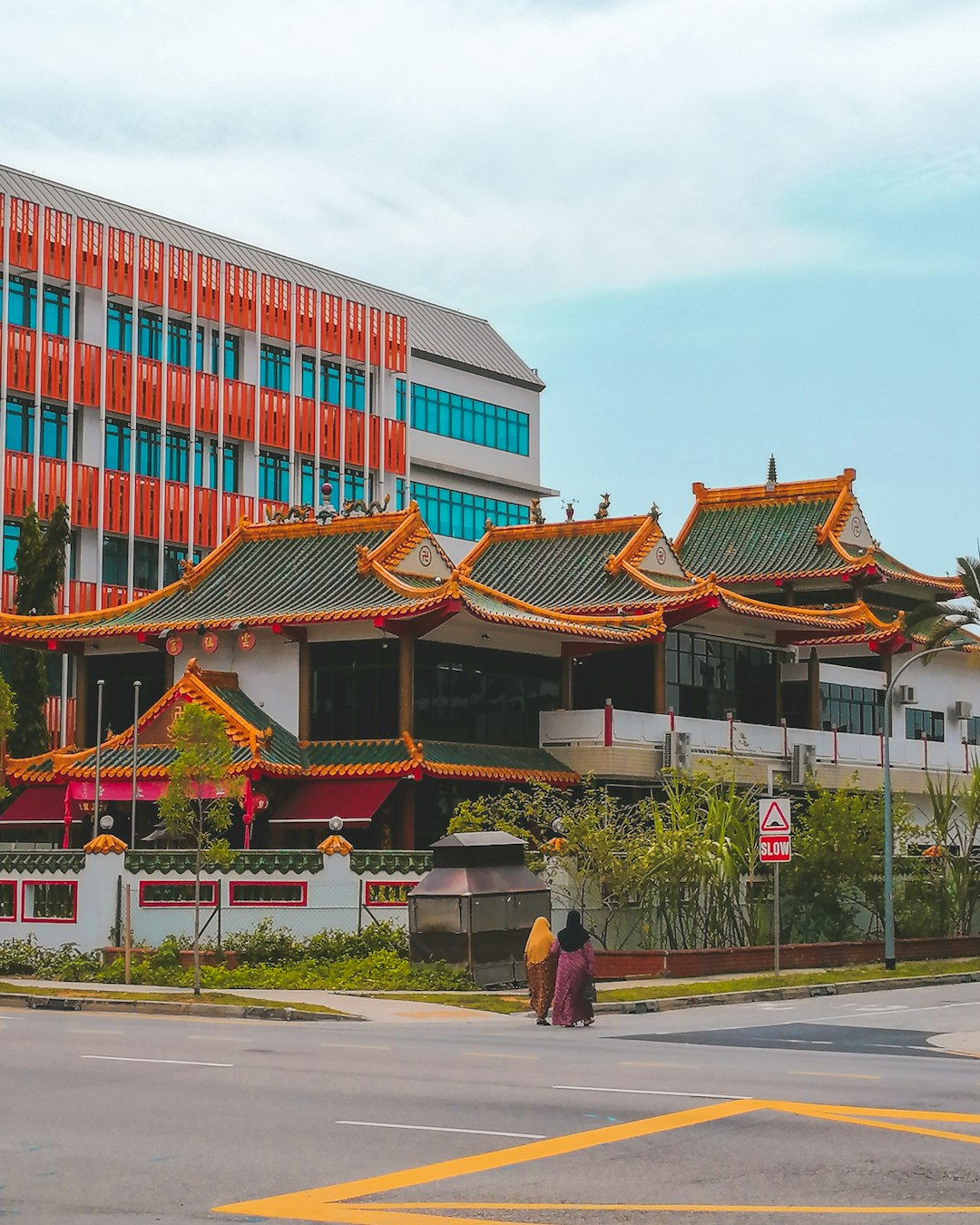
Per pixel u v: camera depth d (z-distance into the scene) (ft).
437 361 283.59
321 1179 41.60
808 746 177.99
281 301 249.55
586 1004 88.43
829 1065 66.64
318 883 118.62
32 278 217.97
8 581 212.43
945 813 164.04
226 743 113.39
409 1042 76.18
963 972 137.49
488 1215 37.76
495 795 152.46
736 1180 41.78
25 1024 84.69
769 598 212.02
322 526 161.07
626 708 170.09
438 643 151.33
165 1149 45.47
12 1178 41.73
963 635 226.79
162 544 231.30
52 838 163.94
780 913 144.36
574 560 179.52
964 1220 37.63
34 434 217.15
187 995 100.89
